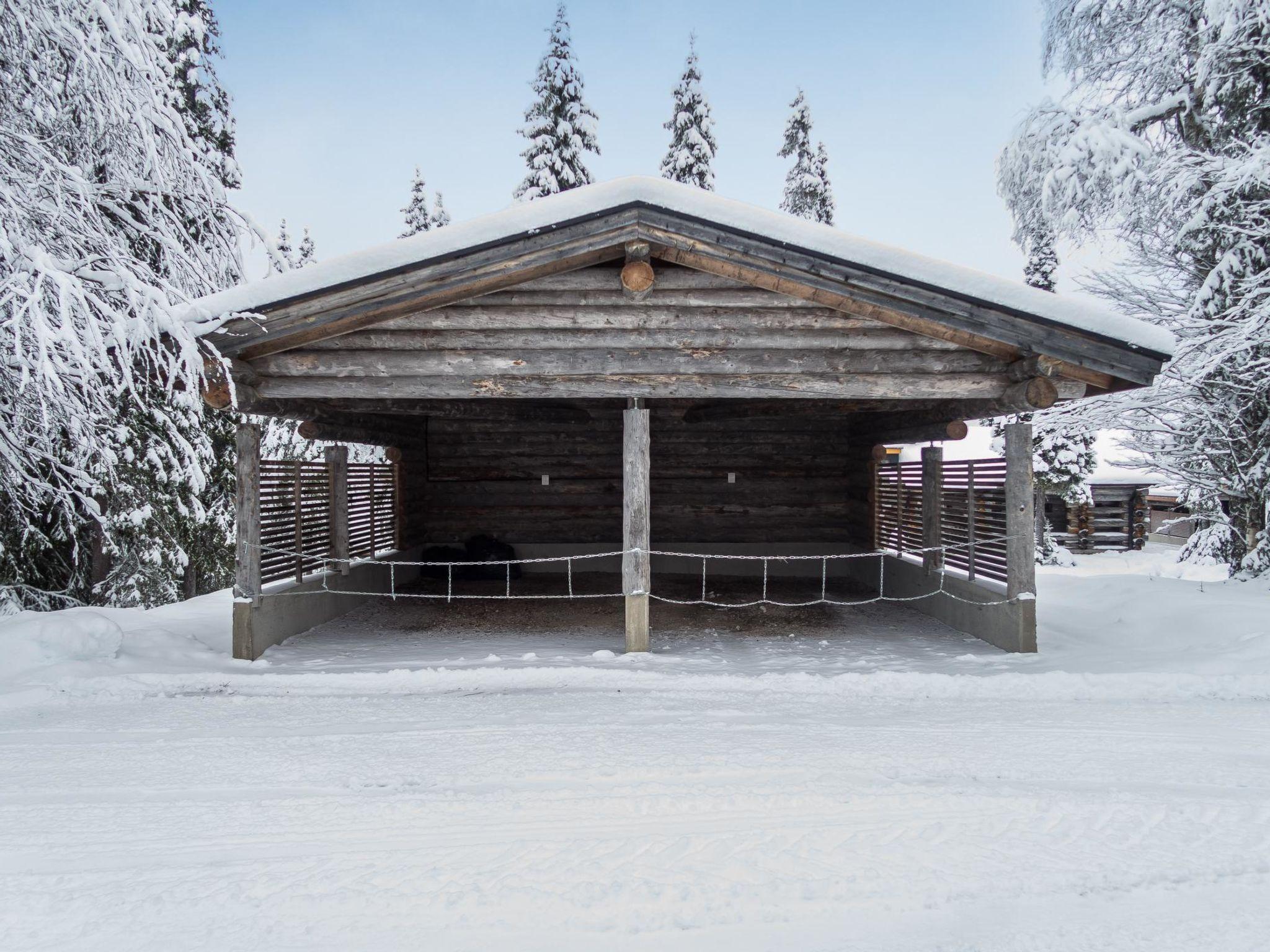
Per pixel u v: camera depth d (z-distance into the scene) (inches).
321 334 269.3
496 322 272.4
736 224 248.1
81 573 469.1
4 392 330.0
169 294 334.3
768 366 276.7
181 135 344.2
